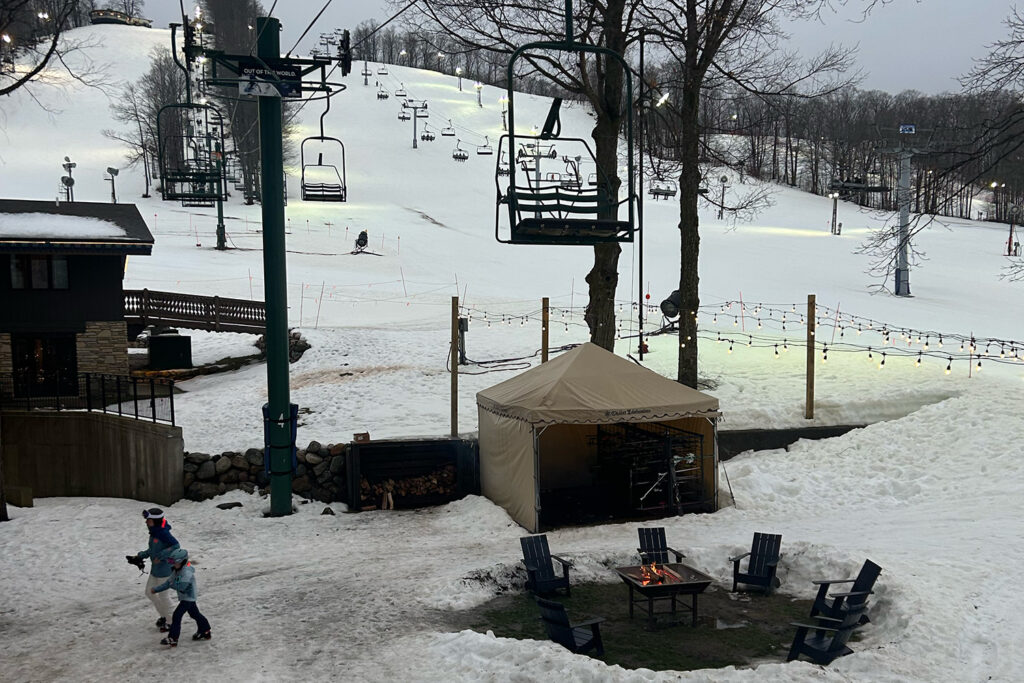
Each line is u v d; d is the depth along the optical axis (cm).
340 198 3016
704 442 1680
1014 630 926
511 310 3844
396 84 16125
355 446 1738
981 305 4256
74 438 1903
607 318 2080
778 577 1231
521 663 877
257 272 4500
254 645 998
